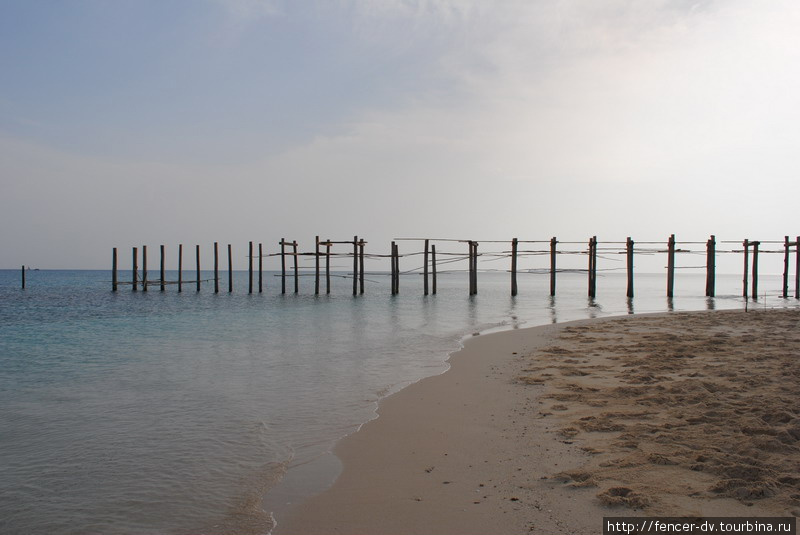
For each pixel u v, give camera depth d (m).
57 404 9.41
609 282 105.12
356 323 23.62
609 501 5.01
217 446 7.16
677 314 24.89
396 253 47.34
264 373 11.98
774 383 9.39
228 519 5.11
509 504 5.14
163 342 17.47
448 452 6.71
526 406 8.72
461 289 66.69
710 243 40.16
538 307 33.47
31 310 33.25
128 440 7.45
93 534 4.88
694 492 5.14
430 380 11.04
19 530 4.96
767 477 5.32
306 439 7.39
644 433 6.93
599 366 11.83
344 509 5.22
